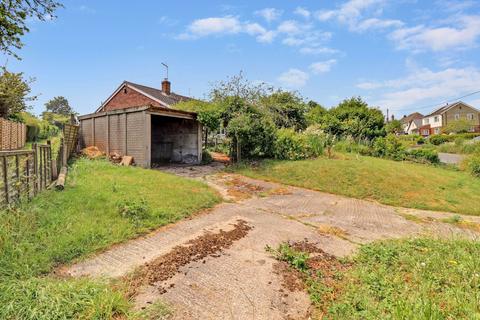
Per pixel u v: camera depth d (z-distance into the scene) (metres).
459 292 2.47
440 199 7.16
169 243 3.76
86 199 4.82
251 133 10.80
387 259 3.35
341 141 15.64
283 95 18.22
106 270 2.91
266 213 5.63
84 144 13.45
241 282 2.85
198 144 12.38
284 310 2.42
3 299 2.09
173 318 2.22
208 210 5.55
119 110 11.05
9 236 3.04
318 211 5.96
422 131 50.44
